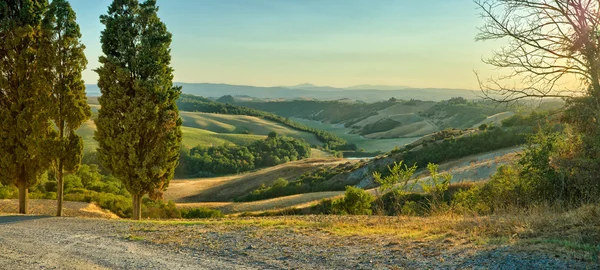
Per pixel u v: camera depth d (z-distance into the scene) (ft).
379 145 540.93
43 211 79.61
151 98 67.77
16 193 106.73
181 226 42.68
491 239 26.40
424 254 24.49
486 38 35.99
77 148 66.69
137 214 69.41
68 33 64.95
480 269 20.74
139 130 66.39
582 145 38.42
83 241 34.53
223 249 28.96
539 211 34.68
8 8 65.36
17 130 66.08
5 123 65.62
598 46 30.83
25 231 41.24
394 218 45.21
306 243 30.04
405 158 207.21
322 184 216.54
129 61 67.36
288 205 152.05
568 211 33.81
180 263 25.23
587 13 31.22
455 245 25.94
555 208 36.11
